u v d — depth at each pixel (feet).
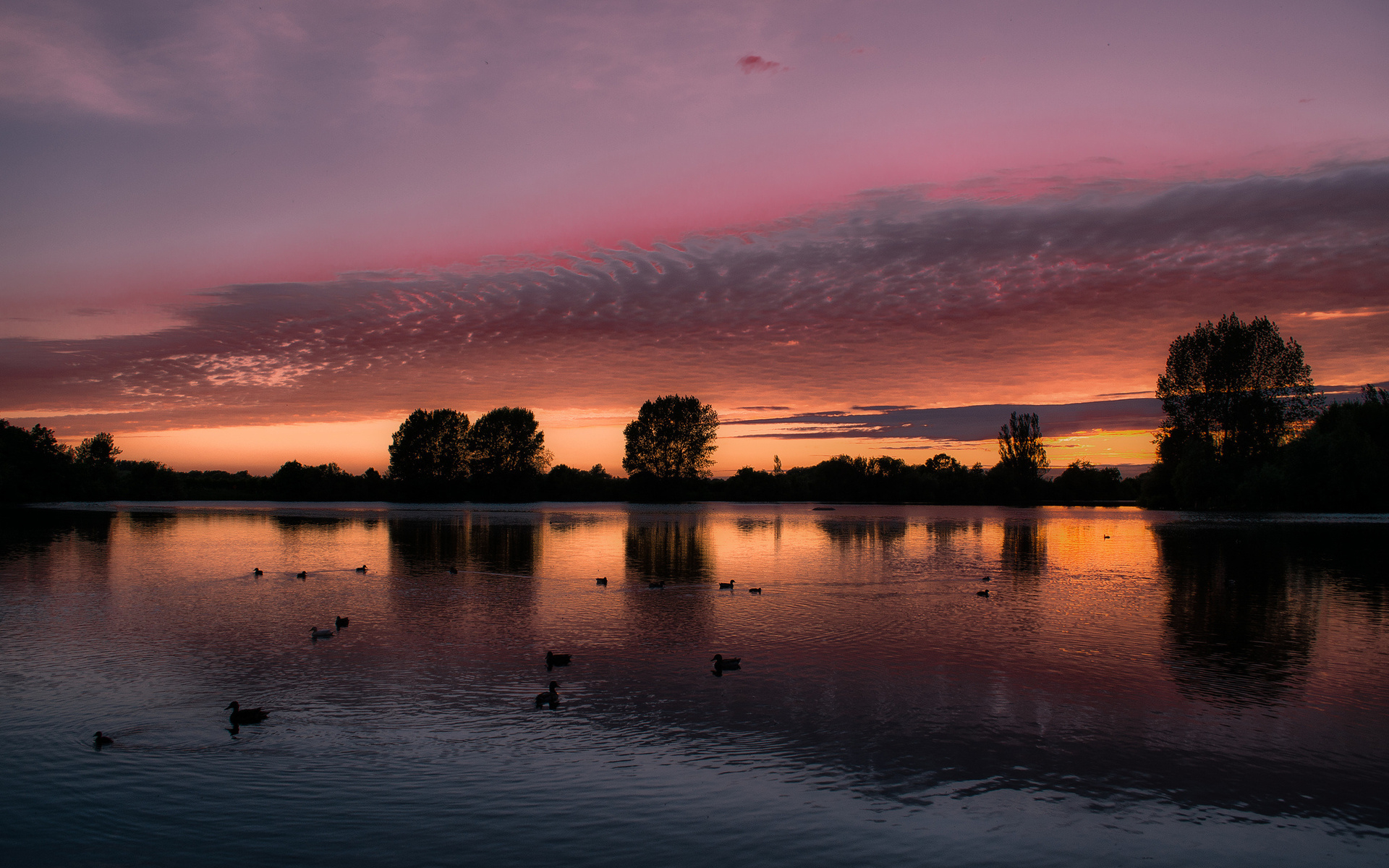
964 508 501.56
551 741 57.98
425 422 536.83
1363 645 88.43
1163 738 59.11
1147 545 212.23
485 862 41.47
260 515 353.51
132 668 77.56
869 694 69.41
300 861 41.81
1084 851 42.88
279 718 62.90
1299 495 331.77
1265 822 46.24
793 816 46.57
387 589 127.75
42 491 453.99
